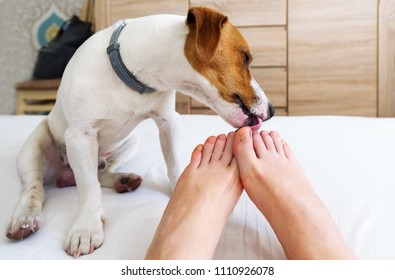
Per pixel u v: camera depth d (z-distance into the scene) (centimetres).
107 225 83
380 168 104
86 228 78
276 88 244
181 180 83
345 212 81
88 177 88
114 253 74
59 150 112
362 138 132
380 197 86
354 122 157
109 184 104
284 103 245
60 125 106
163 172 112
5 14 293
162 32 88
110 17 253
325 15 235
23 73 296
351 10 233
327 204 85
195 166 85
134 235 78
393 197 86
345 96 240
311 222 70
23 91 271
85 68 90
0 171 112
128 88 91
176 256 66
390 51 233
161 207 87
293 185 78
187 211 74
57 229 83
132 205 90
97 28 254
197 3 243
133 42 90
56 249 76
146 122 173
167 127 104
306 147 124
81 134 91
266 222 81
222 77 89
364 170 103
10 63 295
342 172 102
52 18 291
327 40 237
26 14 293
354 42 236
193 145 131
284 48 240
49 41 293
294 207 73
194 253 67
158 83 92
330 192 90
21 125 166
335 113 243
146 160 123
